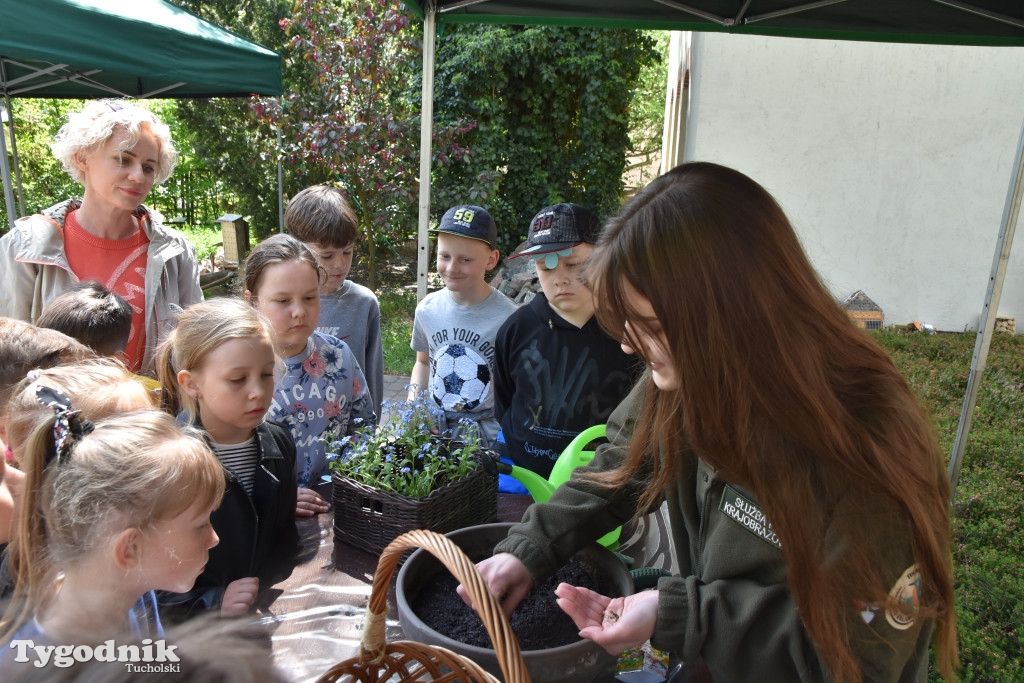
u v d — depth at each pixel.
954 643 0.90
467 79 8.08
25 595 0.88
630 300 0.83
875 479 0.76
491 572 1.08
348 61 7.86
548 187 8.75
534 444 2.02
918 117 6.69
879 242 7.01
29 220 2.24
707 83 6.81
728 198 0.79
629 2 3.61
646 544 1.49
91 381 1.21
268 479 1.37
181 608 1.21
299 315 1.84
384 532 1.34
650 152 13.30
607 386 1.97
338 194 2.56
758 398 0.77
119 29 4.07
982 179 6.80
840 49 6.59
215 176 11.49
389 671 0.97
